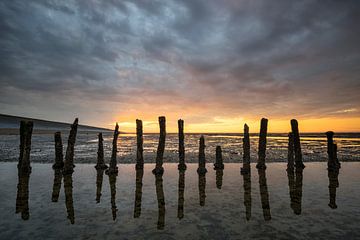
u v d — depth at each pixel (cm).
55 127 10331
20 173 611
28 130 601
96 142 3117
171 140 4066
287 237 507
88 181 970
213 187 910
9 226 550
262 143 643
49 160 1466
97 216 617
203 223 579
